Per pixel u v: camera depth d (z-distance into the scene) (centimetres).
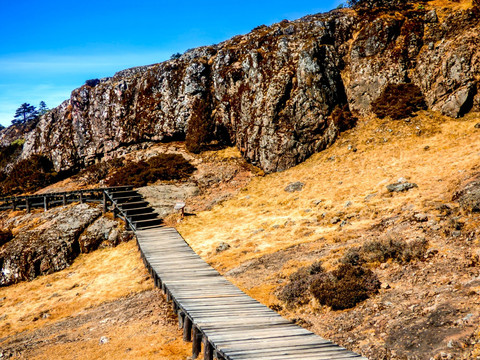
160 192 3969
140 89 5322
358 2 4994
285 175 4012
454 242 1658
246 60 4709
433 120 3738
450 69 3728
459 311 1120
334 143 4131
